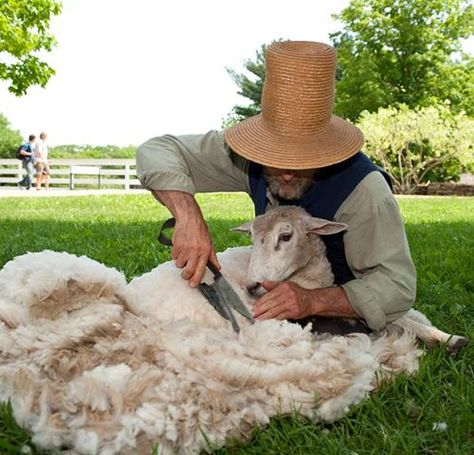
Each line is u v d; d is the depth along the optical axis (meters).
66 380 2.85
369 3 40.44
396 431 2.96
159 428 2.68
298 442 2.92
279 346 3.23
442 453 2.87
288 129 3.42
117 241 8.80
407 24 38.97
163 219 13.20
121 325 3.05
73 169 31.61
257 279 3.74
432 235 10.53
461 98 39.50
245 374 2.96
